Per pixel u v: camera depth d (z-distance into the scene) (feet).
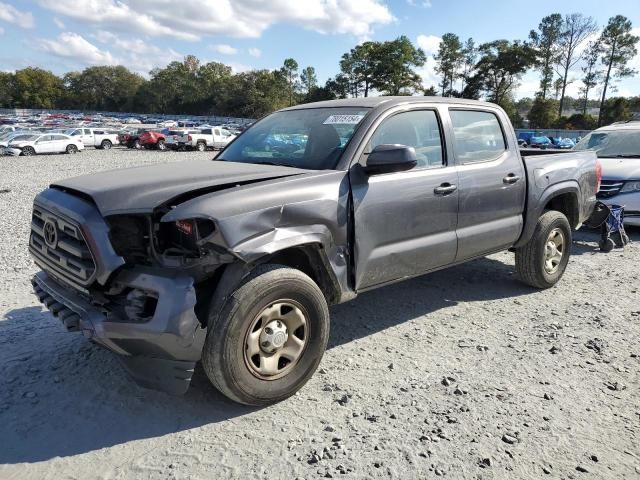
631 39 281.13
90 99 541.34
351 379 12.33
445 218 14.61
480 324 15.75
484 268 21.68
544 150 21.43
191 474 9.05
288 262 12.26
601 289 19.25
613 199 28.32
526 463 9.38
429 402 11.32
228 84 446.60
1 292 18.30
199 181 11.10
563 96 304.91
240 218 10.21
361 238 12.51
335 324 15.67
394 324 15.70
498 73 317.83
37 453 9.59
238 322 10.24
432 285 19.40
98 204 10.12
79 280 10.52
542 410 11.04
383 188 12.96
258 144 15.01
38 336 14.43
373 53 362.12
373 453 9.60
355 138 12.96
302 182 11.55
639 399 11.57
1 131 137.80
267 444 9.87
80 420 10.59
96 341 10.43
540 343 14.39
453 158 15.10
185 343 9.84
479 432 10.25
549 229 18.07
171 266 10.28
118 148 145.28
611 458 9.56
